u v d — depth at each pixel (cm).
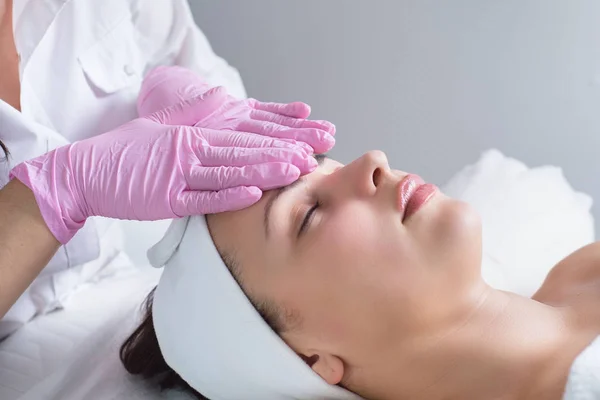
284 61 168
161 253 98
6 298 91
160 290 99
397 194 87
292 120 111
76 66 125
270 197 90
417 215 86
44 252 93
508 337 90
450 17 156
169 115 108
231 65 171
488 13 154
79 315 122
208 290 90
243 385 94
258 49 169
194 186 93
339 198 88
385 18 159
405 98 162
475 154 160
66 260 119
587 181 154
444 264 85
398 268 84
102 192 94
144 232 138
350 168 91
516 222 138
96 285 131
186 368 98
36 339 116
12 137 110
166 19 143
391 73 162
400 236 85
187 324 93
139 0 134
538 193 143
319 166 98
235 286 88
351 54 163
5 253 90
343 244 85
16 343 115
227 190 90
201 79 132
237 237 90
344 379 92
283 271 87
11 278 90
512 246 134
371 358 89
